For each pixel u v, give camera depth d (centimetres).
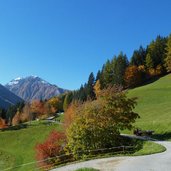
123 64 16650
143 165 3048
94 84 18150
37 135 10662
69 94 18700
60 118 14075
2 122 15462
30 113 16275
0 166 8125
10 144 10594
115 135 5134
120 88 5594
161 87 12625
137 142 4872
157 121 6725
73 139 5125
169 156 3516
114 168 3003
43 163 5850
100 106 5306
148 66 16125
